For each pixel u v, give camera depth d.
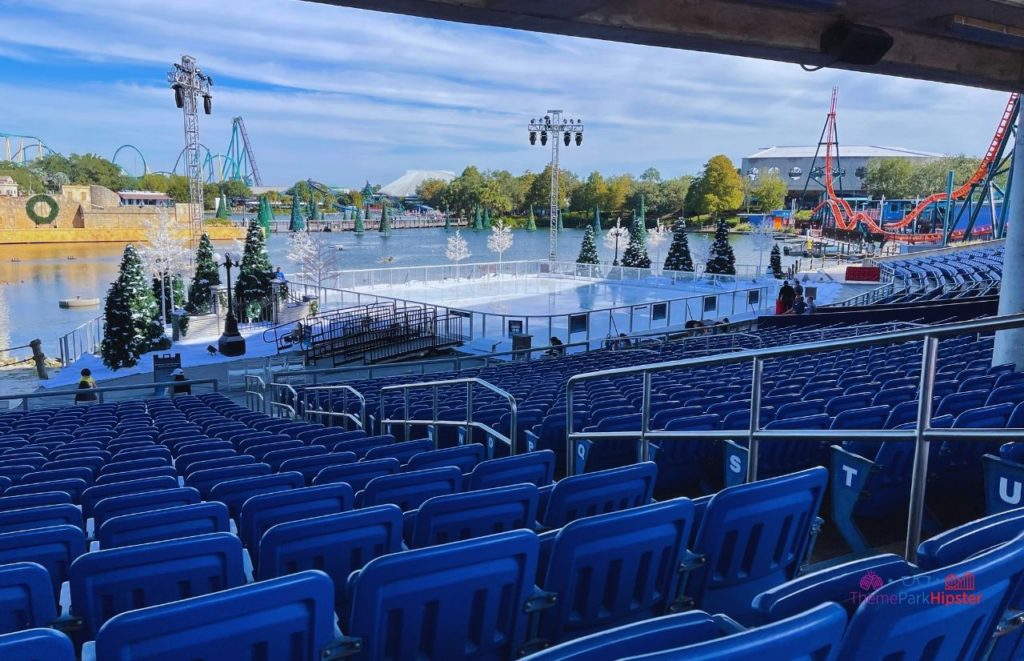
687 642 1.62
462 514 3.25
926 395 2.76
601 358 15.92
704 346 16.03
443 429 9.23
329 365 22.08
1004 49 7.73
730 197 121.12
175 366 20.31
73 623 2.67
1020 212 9.55
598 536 2.50
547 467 4.77
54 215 107.62
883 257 55.44
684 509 2.62
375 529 3.07
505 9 5.04
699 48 6.16
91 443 8.35
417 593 2.23
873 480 4.50
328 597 2.04
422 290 35.00
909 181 123.75
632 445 6.56
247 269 31.45
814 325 20.78
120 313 23.52
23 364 26.14
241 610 1.91
